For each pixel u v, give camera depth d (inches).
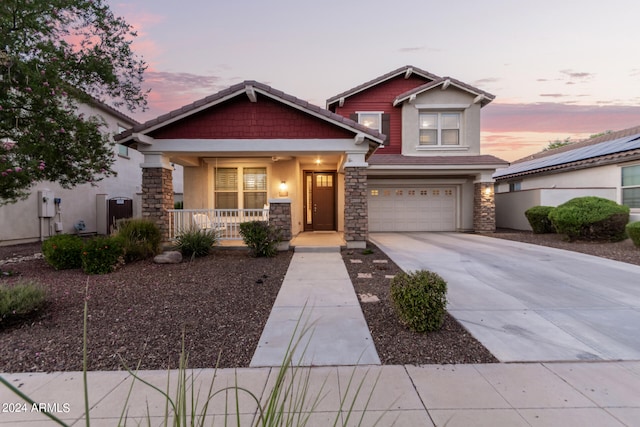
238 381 105.2
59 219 483.5
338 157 427.5
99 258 243.6
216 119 343.3
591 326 147.4
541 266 267.7
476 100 515.5
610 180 466.9
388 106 555.2
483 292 199.0
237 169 442.3
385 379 105.3
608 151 478.6
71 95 275.7
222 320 156.6
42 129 248.2
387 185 556.1
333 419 85.3
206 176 437.1
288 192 438.0
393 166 486.6
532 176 627.8
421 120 536.4
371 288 209.5
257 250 309.6
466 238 452.1
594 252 327.6
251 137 344.2
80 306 173.3
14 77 234.2
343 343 132.3
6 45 234.4
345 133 346.0
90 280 224.8
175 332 142.7
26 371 111.9
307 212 519.8
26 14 239.6
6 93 238.8
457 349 126.3
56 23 277.1
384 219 559.5
